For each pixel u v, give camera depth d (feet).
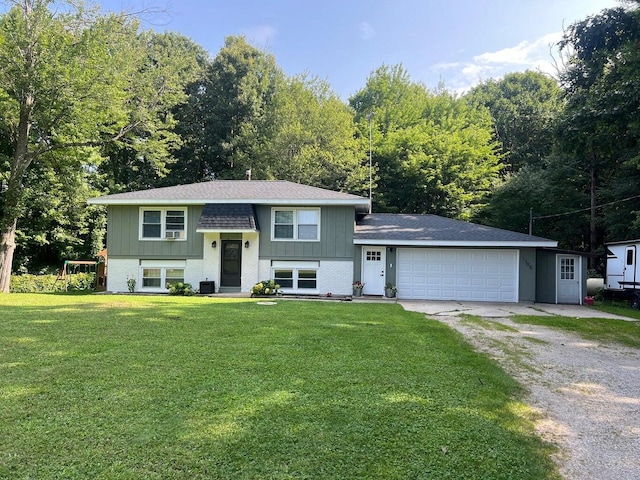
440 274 50.21
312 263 51.47
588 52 42.70
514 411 13.00
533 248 48.88
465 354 19.86
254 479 8.54
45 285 59.52
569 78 50.80
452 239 48.65
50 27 48.75
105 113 53.88
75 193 64.28
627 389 15.83
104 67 51.83
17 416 11.22
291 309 33.94
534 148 102.94
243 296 48.21
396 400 13.28
